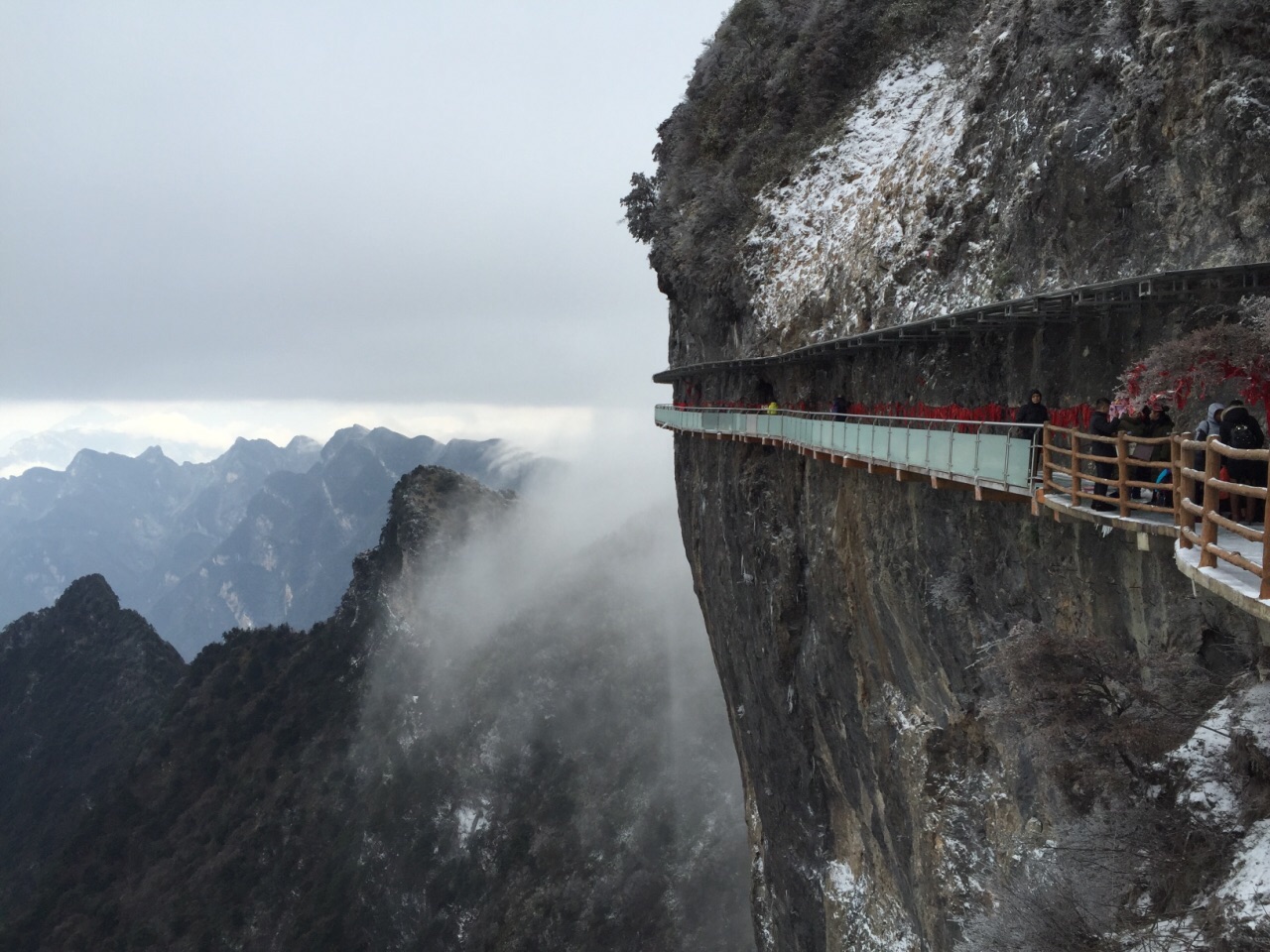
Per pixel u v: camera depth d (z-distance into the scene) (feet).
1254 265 51.96
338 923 424.46
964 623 74.59
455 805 431.02
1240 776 38.60
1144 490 47.55
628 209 209.97
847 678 101.60
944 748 79.51
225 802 496.23
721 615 150.30
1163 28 72.90
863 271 117.29
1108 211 74.95
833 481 103.30
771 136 168.04
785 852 131.23
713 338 164.76
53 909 475.72
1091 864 41.73
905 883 90.02
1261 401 46.29
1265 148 61.26
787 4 183.21
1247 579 31.24
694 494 163.84
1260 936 31.17
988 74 100.73
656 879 369.30
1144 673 48.67
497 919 385.50
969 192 98.48
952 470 63.00
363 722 496.64
